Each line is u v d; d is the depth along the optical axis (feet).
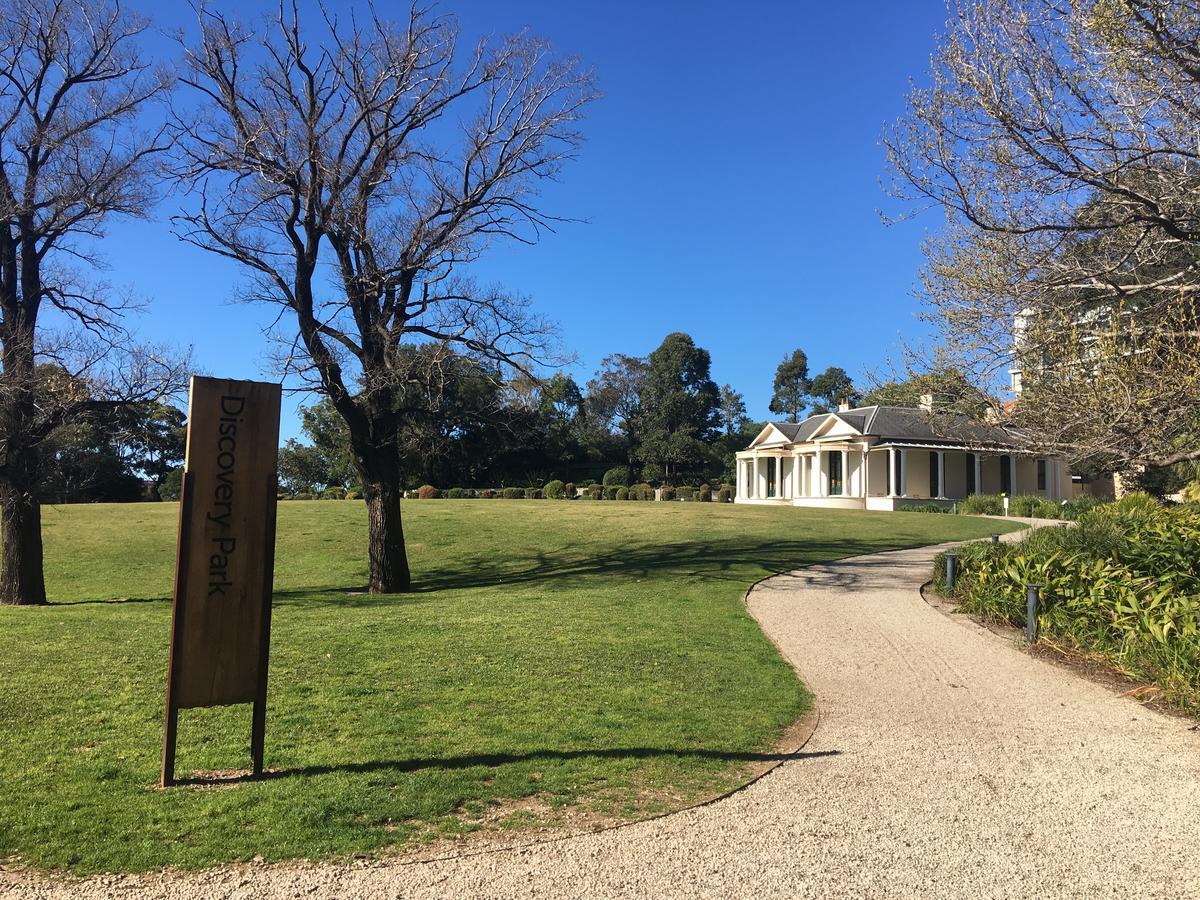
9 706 22.26
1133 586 29.76
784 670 28.19
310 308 51.67
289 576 68.13
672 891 12.55
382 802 15.74
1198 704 22.33
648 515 100.58
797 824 15.20
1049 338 23.39
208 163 48.70
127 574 70.13
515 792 16.49
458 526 91.20
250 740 19.54
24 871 12.83
